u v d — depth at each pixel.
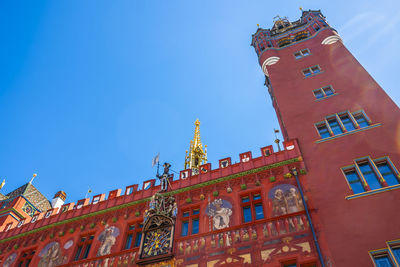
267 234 18.20
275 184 20.83
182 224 21.67
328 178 19.64
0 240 27.59
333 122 23.47
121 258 21.19
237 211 20.45
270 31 38.16
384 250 15.30
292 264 16.70
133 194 25.52
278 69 31.23
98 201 26.47
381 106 22.53
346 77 26.48
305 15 37.47
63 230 25.41
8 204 32.44
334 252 16.05
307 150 22.00
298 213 18.44
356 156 20.08
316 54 30.86
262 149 23.41
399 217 16.11
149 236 21.50
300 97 26.61
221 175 23.16
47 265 23.36
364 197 17.70
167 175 25.33
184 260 19.08
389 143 19.86
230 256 18.06
